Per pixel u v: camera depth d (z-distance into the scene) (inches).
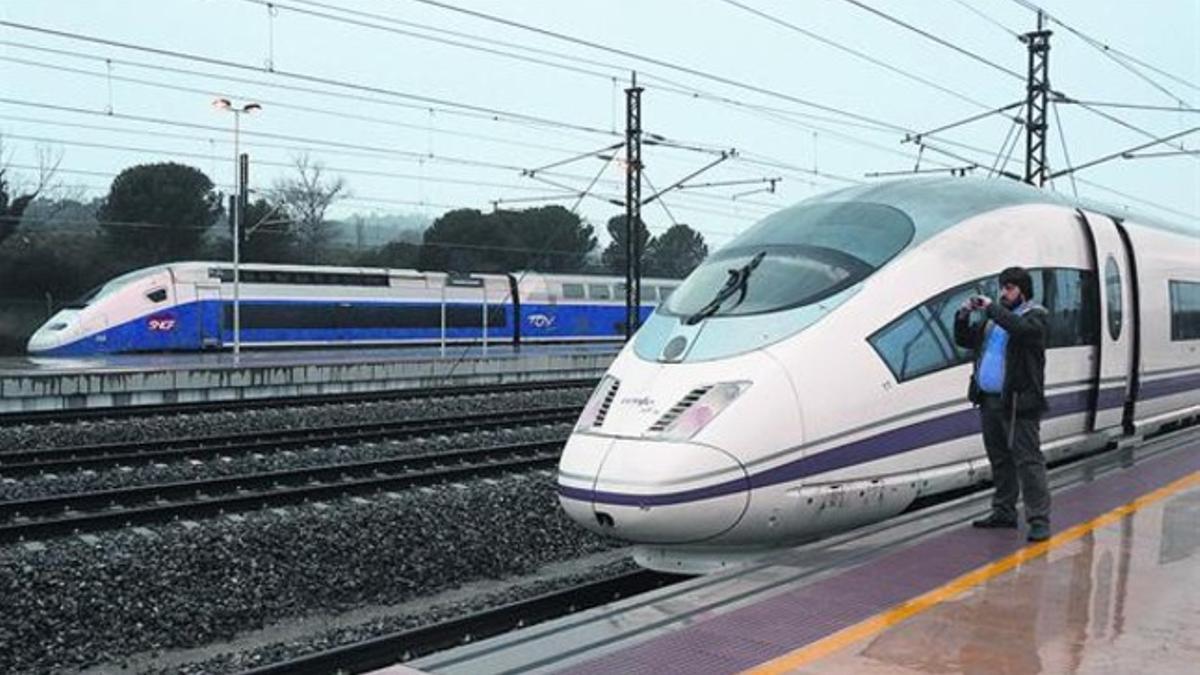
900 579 245.0
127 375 920.3
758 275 326.6
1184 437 469.1
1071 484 355.3
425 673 188.5
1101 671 187.2
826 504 296.0
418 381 1156.5
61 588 344.2
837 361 301.7
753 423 282.4
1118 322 431.2
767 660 194.2
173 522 439.5
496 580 406.9
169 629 329.1
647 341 325.1
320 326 1444.4
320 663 281.0
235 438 699.4
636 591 359.6
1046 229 388.2
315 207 2679.6
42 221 2191.2
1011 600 227.9
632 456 280.1
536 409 933.2
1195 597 229.1
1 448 669.9
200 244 2249.0
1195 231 572.1
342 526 429.7
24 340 1844.2
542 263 2652.6
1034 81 1083.9
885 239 336.2
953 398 331.0
